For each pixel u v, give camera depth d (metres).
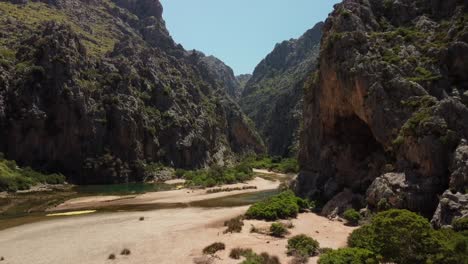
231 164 142.75
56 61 91.44
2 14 126.25
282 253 26.69
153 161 106.56
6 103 84.12
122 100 102.12
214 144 142.62
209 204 54.00
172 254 27.23
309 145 58.25
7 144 82.81
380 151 44.19
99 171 90.44
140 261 25.86
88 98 95.19
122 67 113.94
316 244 27.30
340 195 43.44
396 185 34.97
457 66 39.66
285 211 40.28
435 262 18.45
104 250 28.69
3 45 100.38
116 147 96.56
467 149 31.39
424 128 34.72
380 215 21.92
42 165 85.44
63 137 88.56
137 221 40.62
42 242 31.67
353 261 20.86
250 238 31.20
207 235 32.75
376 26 51.53
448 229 23.02
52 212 48.69
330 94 50.66
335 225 36.28
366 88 43.12
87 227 37.75
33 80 87.56
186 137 119.38
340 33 49.19
